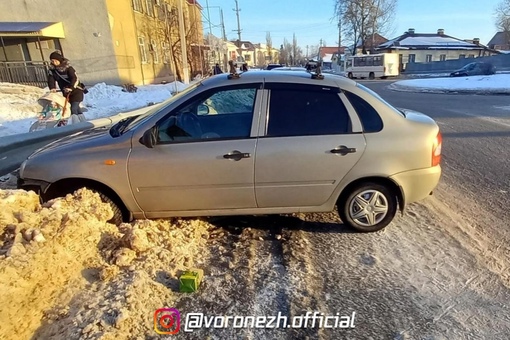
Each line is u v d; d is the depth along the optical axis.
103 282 2.71
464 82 23.36
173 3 31.34
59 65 7.41
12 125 8.21
